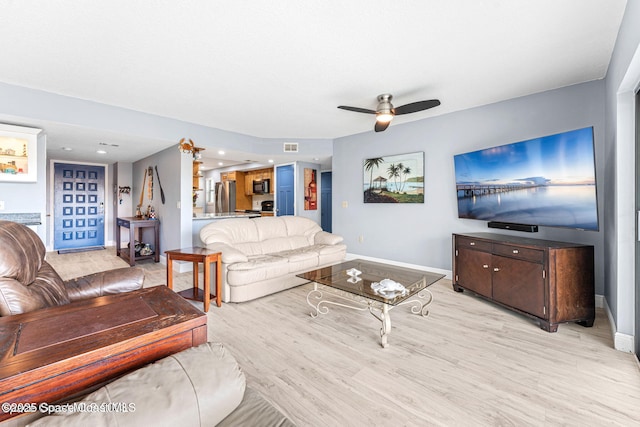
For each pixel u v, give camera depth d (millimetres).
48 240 6207
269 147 5352
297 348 2133
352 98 3316
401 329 2463
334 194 5426
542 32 2045
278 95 3229
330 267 3238
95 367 928
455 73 2697
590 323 2498
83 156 5715
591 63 2506
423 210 4223
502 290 2824
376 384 1719
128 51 2283
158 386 855
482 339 2281
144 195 5918
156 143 4344
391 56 2373
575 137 2451
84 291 1822
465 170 3547
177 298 1388
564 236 3035
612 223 2393
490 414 1479
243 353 2061
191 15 1842
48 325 1077
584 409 1515
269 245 4074
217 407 905
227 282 3045
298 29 1997
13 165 3207
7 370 794
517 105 3324
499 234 3326
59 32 2023
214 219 5070
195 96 3262
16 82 2869
